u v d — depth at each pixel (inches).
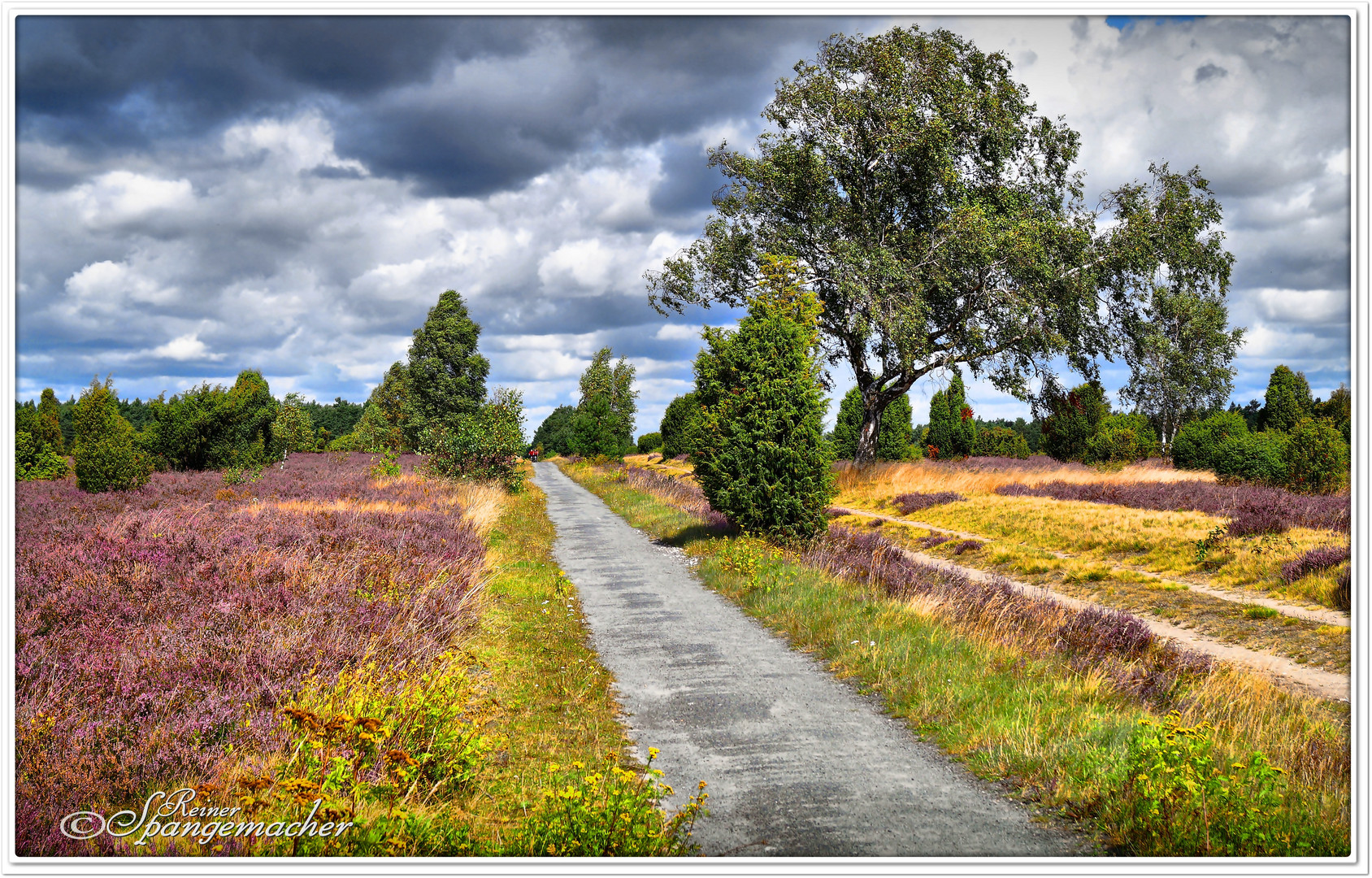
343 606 317.1
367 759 199.2
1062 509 820.0
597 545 756.6
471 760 213.0
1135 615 457.1
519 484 1266.0
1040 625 390.9
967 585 481.7
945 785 219.1
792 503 627.5
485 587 455.2
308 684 230.2
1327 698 302.5
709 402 737.6
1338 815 185.5
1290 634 387.2
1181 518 700.7
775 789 216.5
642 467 1862.7
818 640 382.0
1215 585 501.4
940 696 288.5
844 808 203.2
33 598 285.4
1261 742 241.0
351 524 550.0
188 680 224.8
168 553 372.5
